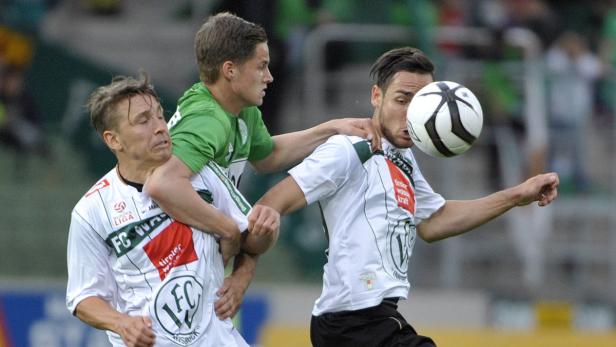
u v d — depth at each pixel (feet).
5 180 150.92
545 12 164.45
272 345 133.18
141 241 64.13
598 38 171.63
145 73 64.64
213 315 65.00
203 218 63.93
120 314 63.52
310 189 67.62
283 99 150.30
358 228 68.03
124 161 64.49
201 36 67.26
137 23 170.60
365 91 152.56
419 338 67.31
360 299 67.46
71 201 151.02
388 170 69.21
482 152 152.97
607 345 138.31
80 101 155.12
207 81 67.36
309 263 146.82
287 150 72.18
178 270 63.93
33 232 149.38
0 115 152.46
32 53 155.12
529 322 145.69
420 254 148.25
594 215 154.51
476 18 158.20
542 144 153.07
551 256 153.69
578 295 148.46
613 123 157.69
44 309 128.88
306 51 152.05
